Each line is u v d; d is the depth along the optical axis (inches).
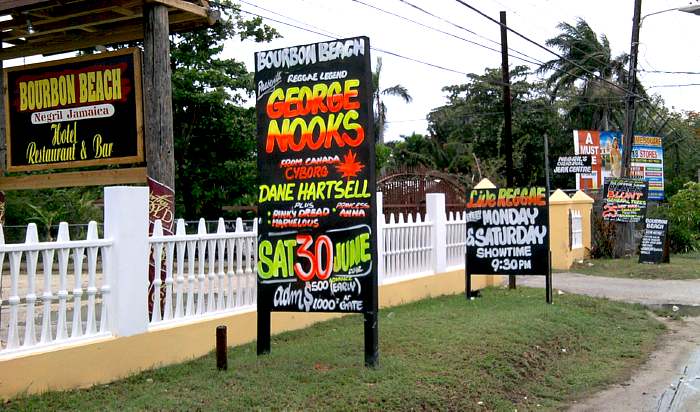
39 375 238.2
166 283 298.7
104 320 267.9
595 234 948.6
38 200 827.4
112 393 246.8
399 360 298.0
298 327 377.1
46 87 357.1
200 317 313.7
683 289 639.8
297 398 242.4
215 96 816.9
